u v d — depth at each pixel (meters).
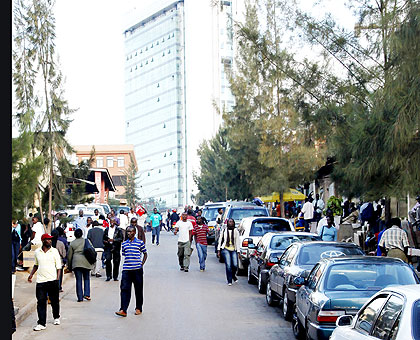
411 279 8.88
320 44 15.83
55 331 11.55
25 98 22.48
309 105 16.44
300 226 28.06
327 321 8.38
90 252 15.53
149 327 11.76
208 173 56.66
